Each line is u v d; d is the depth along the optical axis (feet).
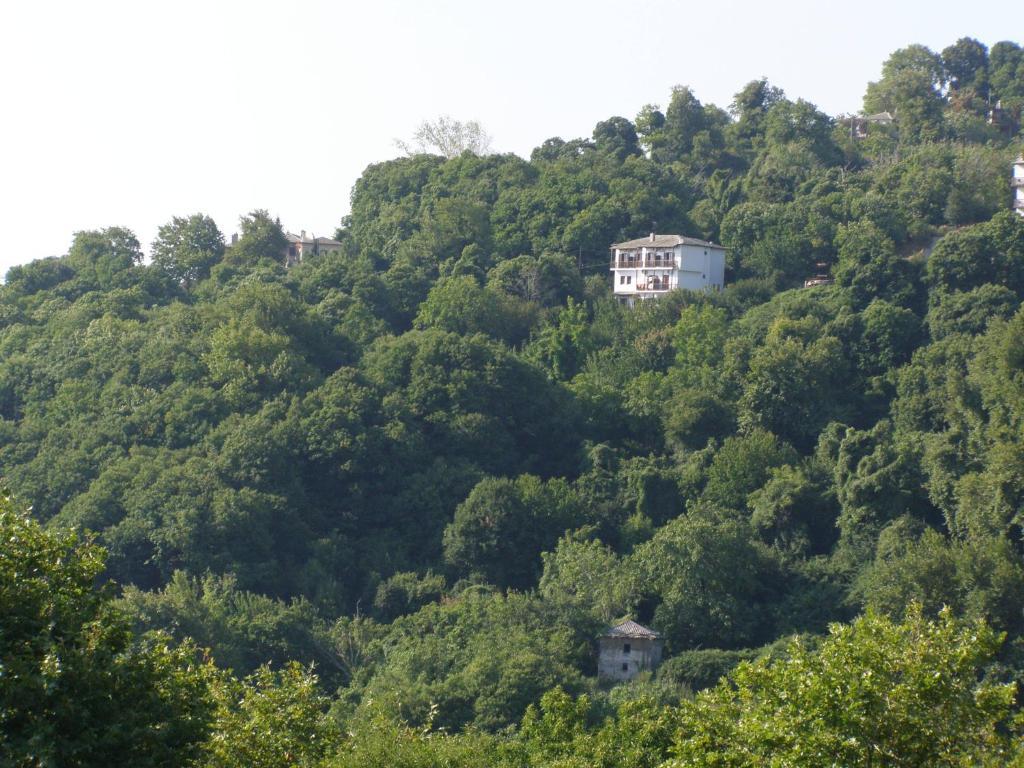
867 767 390.83
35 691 352.49
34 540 397.19
